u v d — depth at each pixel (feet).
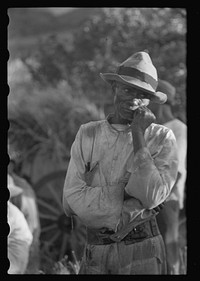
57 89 31.53
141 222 14.16
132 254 14.15
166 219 20.29
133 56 14.64
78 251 27.25
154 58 33.42
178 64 33.14
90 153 14.46
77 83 33.63
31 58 36.04
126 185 14.08
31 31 39.52
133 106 14.30
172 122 21.25
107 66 34.09
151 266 14.20
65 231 27.86
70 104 29.76
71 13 40.32
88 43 35.06
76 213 14.37
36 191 28.71
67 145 29.32
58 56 35.47
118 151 14.30
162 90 21.42
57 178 28.91
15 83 33.73
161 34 34.01
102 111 30.27
